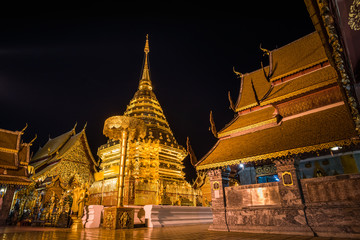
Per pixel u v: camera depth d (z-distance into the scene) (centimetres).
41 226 1962
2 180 2528
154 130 3042
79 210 1841
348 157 1467
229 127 1673
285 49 1777
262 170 1756
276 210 1180
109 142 2947
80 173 3453
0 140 2892
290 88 1460
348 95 638
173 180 2847
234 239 939
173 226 1811
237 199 1345
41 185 3006
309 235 1031
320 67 1477
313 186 1107
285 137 1261
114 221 1480
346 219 987
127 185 2338
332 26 484
